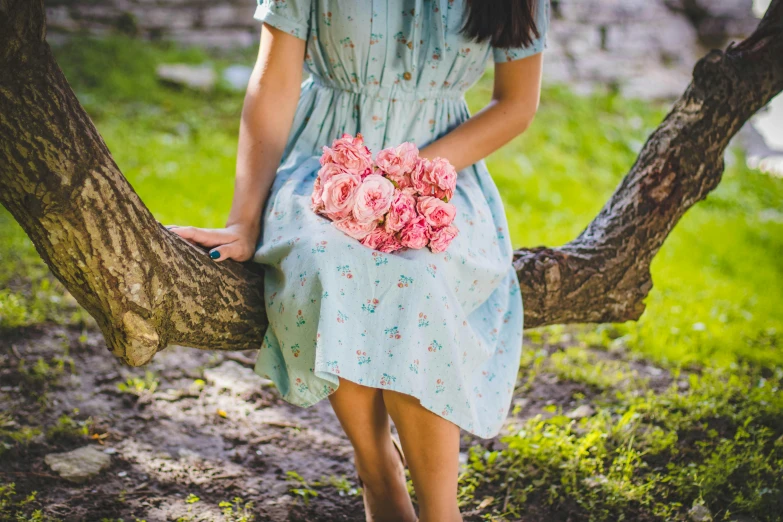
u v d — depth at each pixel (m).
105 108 7.04
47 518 2.26
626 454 2.74
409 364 1.79
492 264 2.10
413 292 1.82
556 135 7.72
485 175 2.34
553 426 2.87
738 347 3.85
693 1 9.99
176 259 1.88
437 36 2.14
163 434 2.81
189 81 7.73
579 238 2.74
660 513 2.48
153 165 5.96
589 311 2.66
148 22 8.68
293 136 2.29
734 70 2.65
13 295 3.60
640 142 7.95
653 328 3.96
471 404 1.89
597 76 9.28
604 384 3.35
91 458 2.57
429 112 2.23
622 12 9.71
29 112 1.58
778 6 2.70
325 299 1.79
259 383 3.25
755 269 5.37
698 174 2.69
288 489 2.57
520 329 2.22
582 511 2.49
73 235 1.68
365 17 2.07
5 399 2.87
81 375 3.11
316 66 2.23
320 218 1.94
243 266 2.09
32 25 1.54
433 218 1.88
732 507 2.52
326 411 3.13
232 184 5.73
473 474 2.69
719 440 2.88
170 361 3.32
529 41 2.17
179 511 2.39
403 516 2.22
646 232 2.68
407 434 1.92
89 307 1.81
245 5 9.09
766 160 8.84
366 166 1.92
